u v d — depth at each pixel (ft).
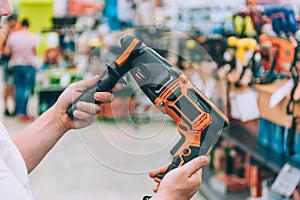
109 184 19.92
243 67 15.05
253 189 15.62
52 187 19.70
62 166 22.17
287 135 13.52
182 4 20.94
